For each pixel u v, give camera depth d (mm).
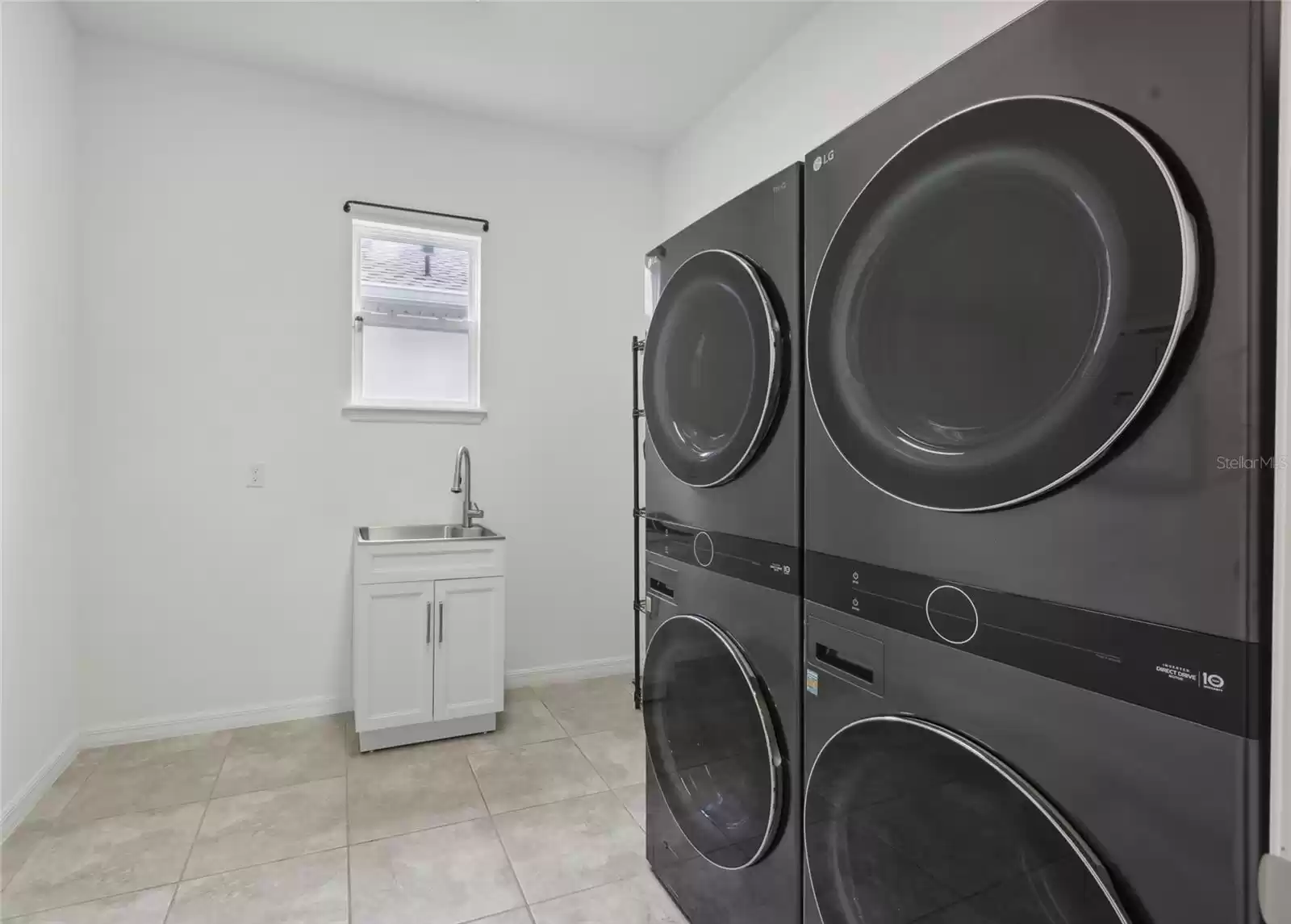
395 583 2670
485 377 3338
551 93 3119
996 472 808
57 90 2469
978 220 833
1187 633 632
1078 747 729
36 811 2191
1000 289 806
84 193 2656
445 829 2115
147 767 2514
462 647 2783
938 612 910
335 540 3057
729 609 1416
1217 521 607
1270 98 575
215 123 2852
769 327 1230
